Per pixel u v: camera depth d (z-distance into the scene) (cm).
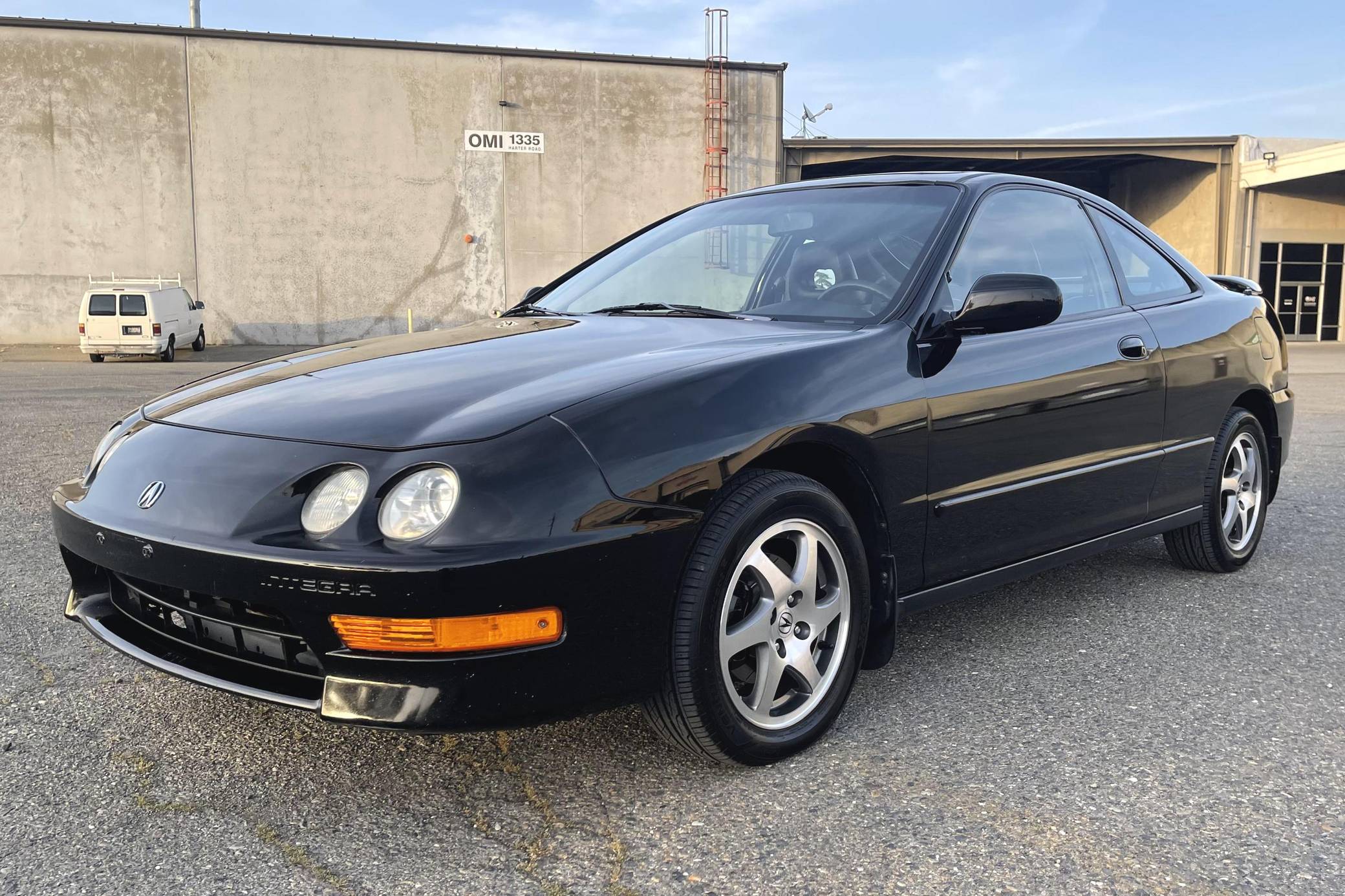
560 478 194
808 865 187
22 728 245
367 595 185
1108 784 219
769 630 226
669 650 210
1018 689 274
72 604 245
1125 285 346
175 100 2362
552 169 2533
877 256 284
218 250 2419
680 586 210
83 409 922
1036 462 288
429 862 188
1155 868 186
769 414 222
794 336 250
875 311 266
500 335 274
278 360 282
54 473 580
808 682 235
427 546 186
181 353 2177
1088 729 248
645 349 242
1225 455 374
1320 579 384
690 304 300
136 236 2389
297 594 189
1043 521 295
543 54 2491
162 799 211
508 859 189
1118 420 316
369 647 189
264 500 199
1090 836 197
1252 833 198
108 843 194
